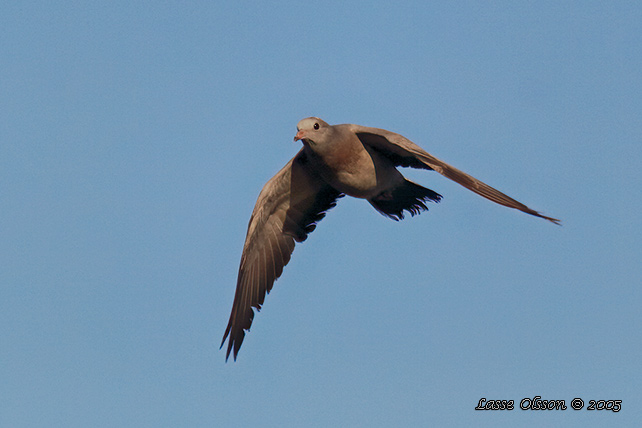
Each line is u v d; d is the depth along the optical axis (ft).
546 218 35.91
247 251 48.98
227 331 47.96
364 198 47.57
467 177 38.14
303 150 46.55
